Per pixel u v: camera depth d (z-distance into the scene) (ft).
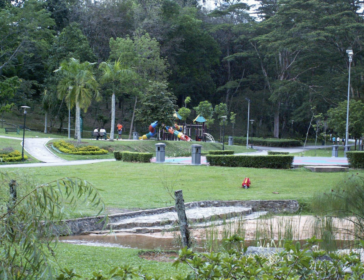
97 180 56.75
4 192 12.64
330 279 12.33
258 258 12.31
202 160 89.15
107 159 99.81
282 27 176.96
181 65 212.84
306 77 187.73
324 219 25.45
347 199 21.80
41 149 101.71
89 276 17.84
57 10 203.51
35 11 170.40
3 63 161.99
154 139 146.10
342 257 13.01
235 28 209.46
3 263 10.98
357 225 22.47
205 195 47.03
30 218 11.54
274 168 71.31
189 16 206.18
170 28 199.62
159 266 20.68
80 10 200.95
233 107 226.58
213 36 236.43
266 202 43.78
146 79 157.48
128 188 50.75
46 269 10.68
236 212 39.40
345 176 23.54
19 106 167.63
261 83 233.14
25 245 11.37
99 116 182.70
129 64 148.97
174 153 116.06
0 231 11.37
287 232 27.68
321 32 155.63
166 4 203.21
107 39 196.65
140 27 187.01
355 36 155.12
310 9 168.86
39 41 168.86
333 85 161.48
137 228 33.27
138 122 185.98
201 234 28.45
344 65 175.01
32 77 191.72
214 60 222.28
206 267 11.16
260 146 188.85
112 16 193.06
